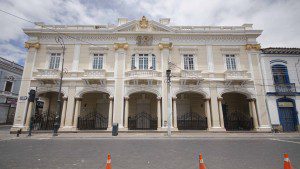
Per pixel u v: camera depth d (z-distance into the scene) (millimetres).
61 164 6930
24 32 21531
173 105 20234
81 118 21000
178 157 8070
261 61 21438
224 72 20828
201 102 22797
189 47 21781
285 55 21609
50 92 21641
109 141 13391
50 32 21703
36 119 20547
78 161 7379
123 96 20422
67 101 20328
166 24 22875
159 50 21750
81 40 21891
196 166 6648
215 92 20641
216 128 19594
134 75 20406
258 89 20672
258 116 19984
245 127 21344
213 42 22000
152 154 8711
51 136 16031
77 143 12344
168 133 16625
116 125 17016
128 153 8961
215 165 6770
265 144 11789
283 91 20578
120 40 21859
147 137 15445
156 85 20625
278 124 19781
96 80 20406
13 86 32938
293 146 10914
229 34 21828
